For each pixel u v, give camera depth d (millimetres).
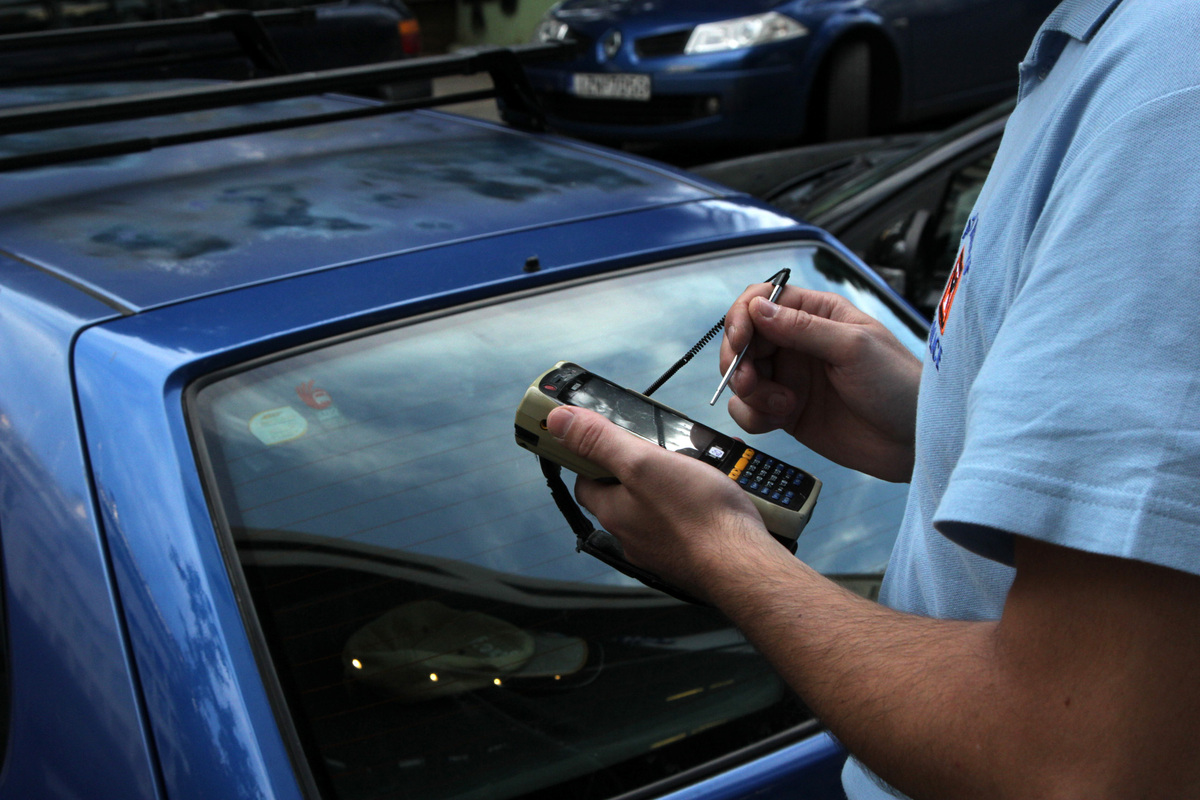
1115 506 541
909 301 2811
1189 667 539
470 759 1150
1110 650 552
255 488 1187
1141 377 547
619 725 1223
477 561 1267
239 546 1136
